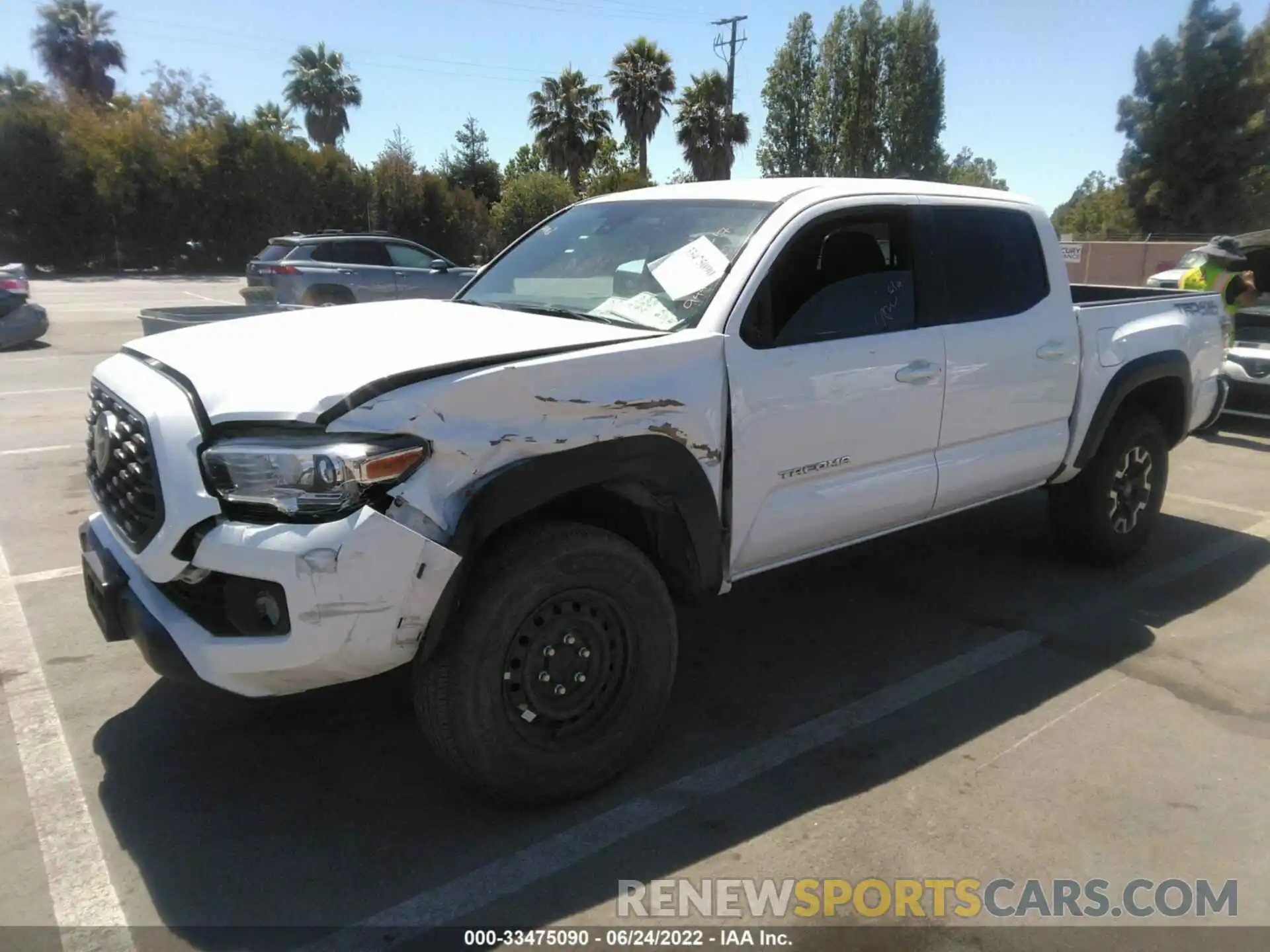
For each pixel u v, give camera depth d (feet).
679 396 10.15
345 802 10.07
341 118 170.19
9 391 32.68
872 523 12.84
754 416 10.92
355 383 8.53
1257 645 14.01
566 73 151.23
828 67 162.61
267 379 8.87
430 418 8.62
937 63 159.94
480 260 144.97
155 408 8.83
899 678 13.01
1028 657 13.62
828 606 15.47
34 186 115.65
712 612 15.26
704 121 150.61
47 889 8.75
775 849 9.43
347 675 8.70
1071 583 16.43
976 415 13.55
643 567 10.05
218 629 8.70
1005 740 11.44
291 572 8.12
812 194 12.18
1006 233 14.40
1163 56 115.44
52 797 10.12
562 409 9.35
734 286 11.01
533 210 144.05
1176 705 12.30
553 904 8.63
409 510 8.48
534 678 9.59
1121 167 122.72
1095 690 12.69
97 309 65.36
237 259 128.57
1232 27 112.16
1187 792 10.41
